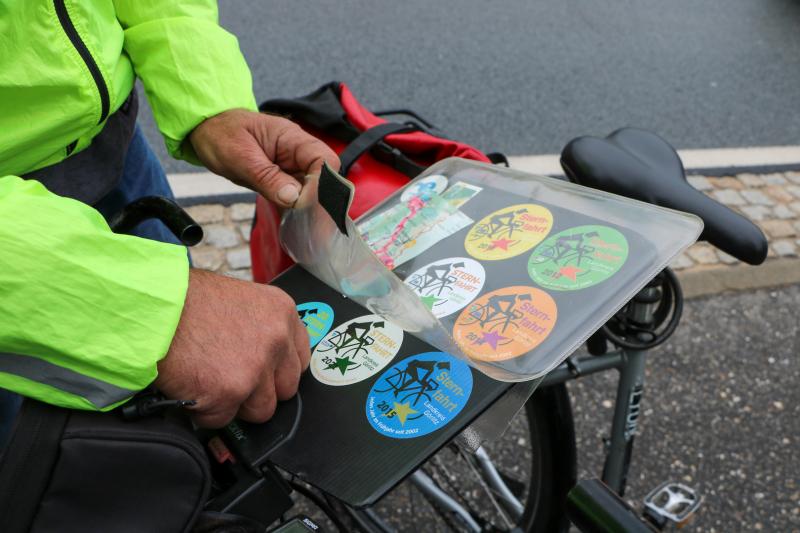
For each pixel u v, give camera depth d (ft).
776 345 8.14
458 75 12.03
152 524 2.30
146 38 3.47
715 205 4.00
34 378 2.25
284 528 2.60
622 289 2.53
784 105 12.24
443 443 2.40
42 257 2.14
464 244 2.91
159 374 2.32
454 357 2.58
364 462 2.43
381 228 3.14
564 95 11.85
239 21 12.69
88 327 2.21
